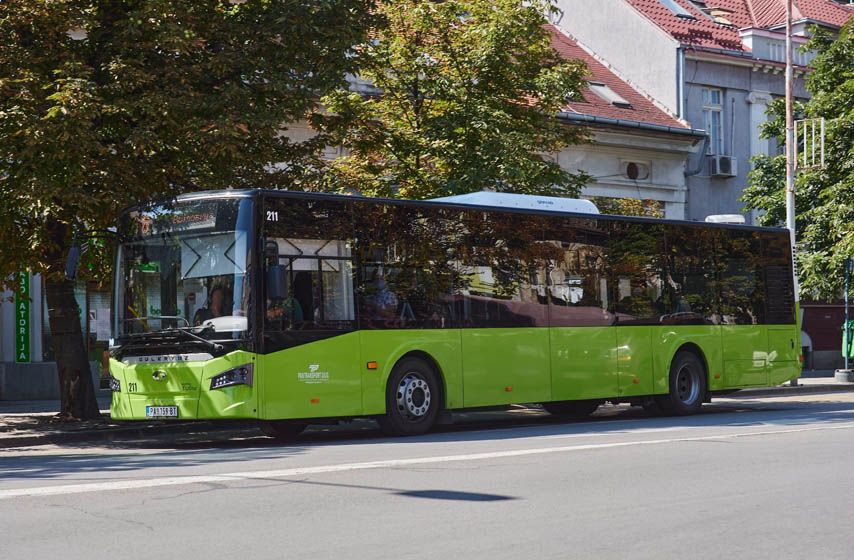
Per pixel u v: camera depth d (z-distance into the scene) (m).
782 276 21.58
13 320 24.30
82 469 11.00
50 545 6.79
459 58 21.83
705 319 20.06
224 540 6.96
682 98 36.56
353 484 9.45
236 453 12.93
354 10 17.75
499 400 16.66
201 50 16.77
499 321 16.75
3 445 15.51
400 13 21.78
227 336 14.05
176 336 14.38
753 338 20.89
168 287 14.64
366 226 15.27
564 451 12.19
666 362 19.33
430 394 15.83
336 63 17.41
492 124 21.16
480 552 6.65
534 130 22.50
